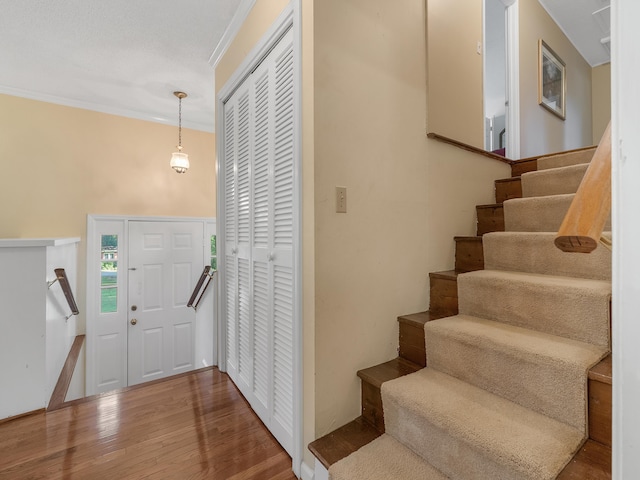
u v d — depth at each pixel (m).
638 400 0.42
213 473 1.29
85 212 3.22
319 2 1.23
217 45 2.28
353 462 1.09
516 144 2.60
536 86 2.89
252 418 1.68
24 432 1.54
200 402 1.85
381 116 1.45
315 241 1.22
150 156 3.59
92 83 2.85
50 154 3.06
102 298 3.28
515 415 1.02
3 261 1.63
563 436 0.92
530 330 1.26
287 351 1.42
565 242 0.51
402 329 1.52
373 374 1.33
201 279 2.74
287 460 1.37
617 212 0.44
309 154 1.23
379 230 1.44
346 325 1.32
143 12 1.97
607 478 0.78
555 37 3.26
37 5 1.89
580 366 0.94
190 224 3.80
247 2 1.81
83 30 2.13
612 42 0.45
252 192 1.78
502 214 1.89
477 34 2.24
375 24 1.43
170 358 3.65
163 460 1.36
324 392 1.25
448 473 1.02
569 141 3.51
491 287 1.40
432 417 1.04
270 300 1.55
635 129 0.42
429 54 1.81
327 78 1.25
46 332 1.78
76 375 2.80
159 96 3.12
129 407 1.79
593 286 1.17
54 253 2.14
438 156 1.75
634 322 0.42
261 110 1.69
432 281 1.68
